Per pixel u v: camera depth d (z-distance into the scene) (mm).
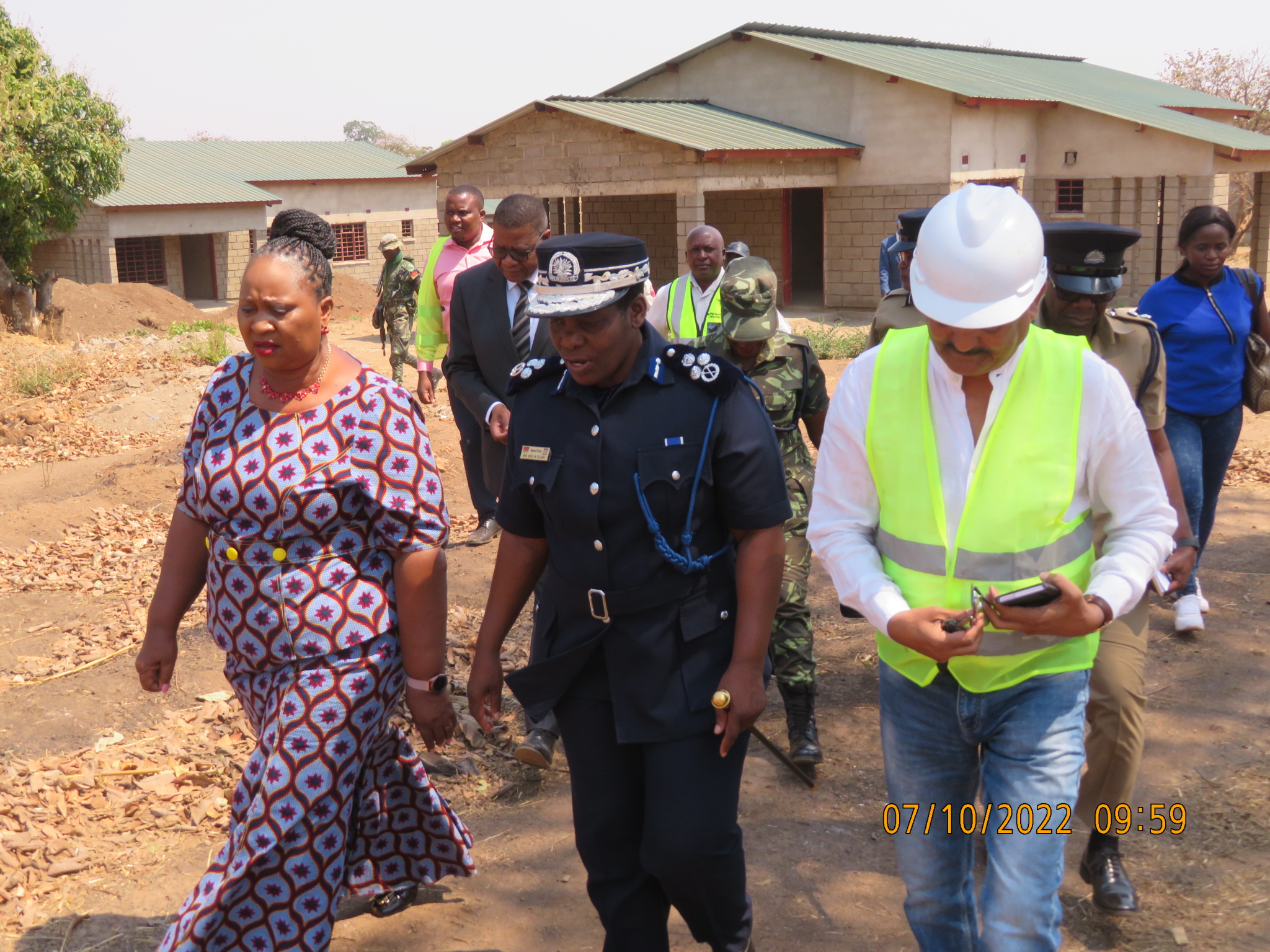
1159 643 5574
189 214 33156
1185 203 24281
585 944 3396
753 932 3441
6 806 4098
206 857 3869
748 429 2705
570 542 2764
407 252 39656
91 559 7711
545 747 4254
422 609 2908
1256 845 3807
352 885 3344
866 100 23797
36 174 22281
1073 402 2449
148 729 4883
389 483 2840
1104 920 3449
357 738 2859
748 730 2773
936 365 2504
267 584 2818
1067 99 24562
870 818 4125
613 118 21922
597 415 2719
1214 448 5477
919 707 2648
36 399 14781
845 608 3084
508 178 23453
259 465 2785
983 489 2473
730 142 21766
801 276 30141
